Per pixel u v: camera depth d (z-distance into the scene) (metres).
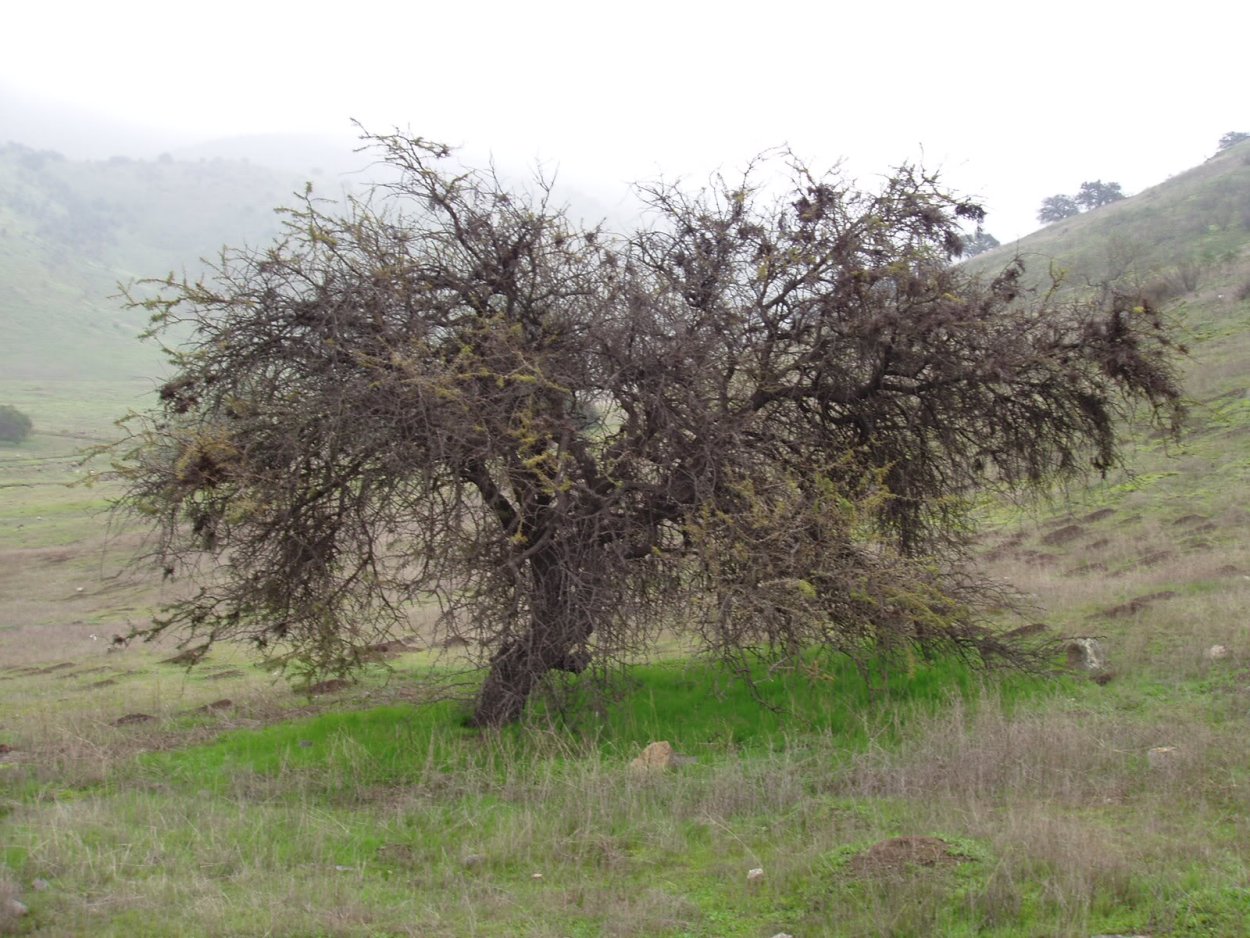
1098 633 12.02
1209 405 23.30
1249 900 5.12
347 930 5.62
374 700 13.58
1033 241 62.06
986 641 10.64
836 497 9.54
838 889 5.77
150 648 21.45
